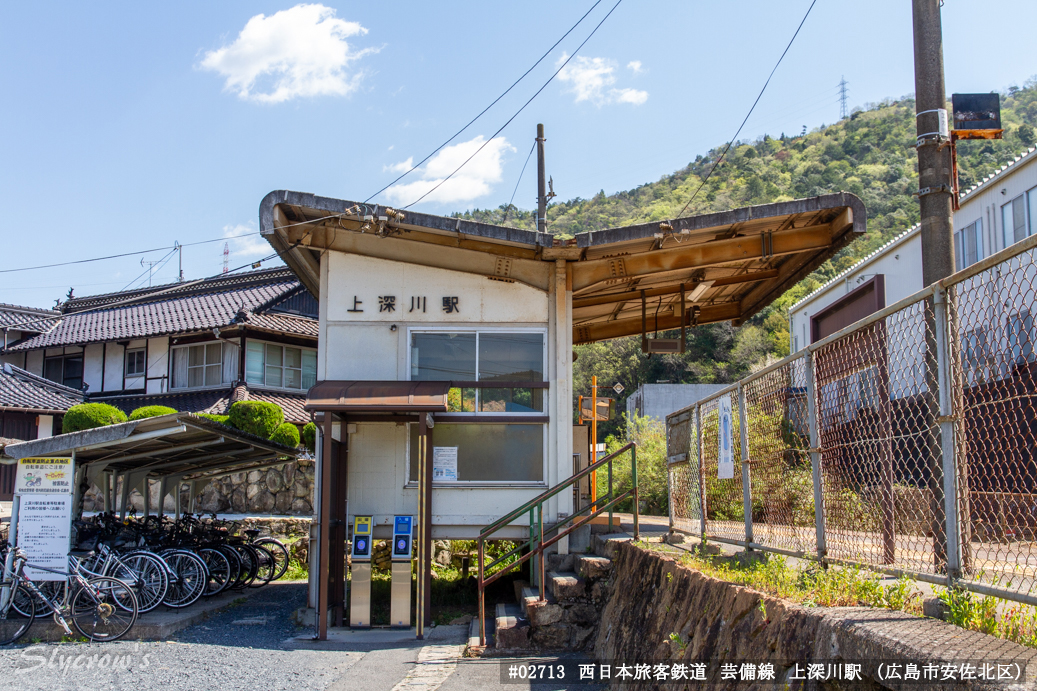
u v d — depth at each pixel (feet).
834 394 16.42
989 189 57.36
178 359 75.87
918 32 23.07
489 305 32.22
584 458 42.70
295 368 76.38
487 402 31.73
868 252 128.26
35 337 86.07
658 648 18.53
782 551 18.43
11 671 22.99
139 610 28.63
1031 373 10.81
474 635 27.45
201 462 38.42
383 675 22.62
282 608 33.42
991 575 11.89
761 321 143.13
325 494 27.50
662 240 30.19
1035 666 8.51
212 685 21.48
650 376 140.67
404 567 29.50
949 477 11.69
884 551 14.58
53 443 27.53
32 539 27.30
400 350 31.91
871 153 164.86
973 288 11.59
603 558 27.22
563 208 215.72
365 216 29.94
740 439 21.33
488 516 31.07
